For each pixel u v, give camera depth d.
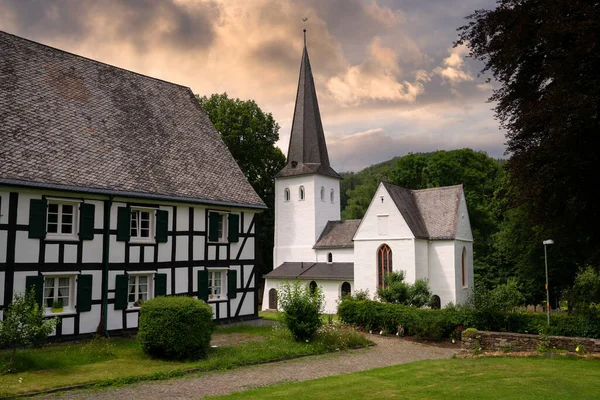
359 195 65.38
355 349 20.67
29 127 19.44
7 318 14.09
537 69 16.95
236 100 52.12
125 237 20.62
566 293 33.03
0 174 16.86
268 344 19.30
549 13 15.07
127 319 20.53
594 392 11.60
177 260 22.78
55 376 13.35
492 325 23.23
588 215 17.98
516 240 40.31
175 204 22.84
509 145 17.78
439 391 11.93
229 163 28.09
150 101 26.38
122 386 12.77
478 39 17.58
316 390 12.21
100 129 22.31
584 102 14.16
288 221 50.50
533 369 14.84
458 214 39.50
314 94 52.28
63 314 18.39
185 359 16.08
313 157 50.31
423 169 56.22
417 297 30.27
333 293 42.97
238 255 26.16
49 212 18.59
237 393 11.89
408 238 37.91
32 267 17.59
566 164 15.82
